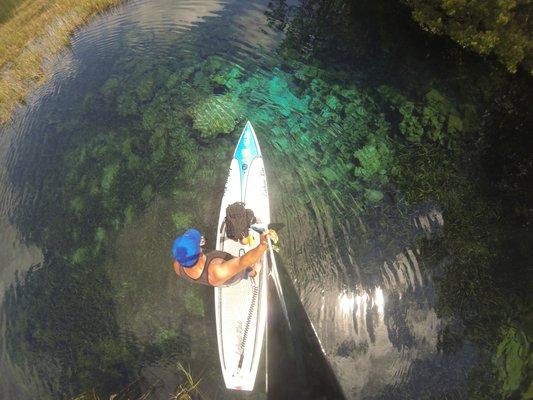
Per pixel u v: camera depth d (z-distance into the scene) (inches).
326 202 267.1
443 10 329.7
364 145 294.0
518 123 283.6
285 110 328.8
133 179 308.5
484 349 200.7
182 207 282.2
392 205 260.4
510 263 225.0
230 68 378.6
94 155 334.6
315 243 250.1
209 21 449.1
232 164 277.4
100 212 294.5
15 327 247.0
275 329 217.8
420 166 275.7
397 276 231.5
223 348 210.4
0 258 286.0
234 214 209.5
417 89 322.3
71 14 544.7
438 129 292.7
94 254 271.9
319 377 203.3
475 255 231.5
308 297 229.6
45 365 227.5
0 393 220.1
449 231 243.8
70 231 289.3
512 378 189.3
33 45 518.6
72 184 319.9
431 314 216.7
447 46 346.0
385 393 197.0
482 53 313.6
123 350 226.1
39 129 381.4
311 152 296.2
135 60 421.1
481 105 299.9
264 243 172.4
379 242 245.8
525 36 281.4
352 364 206.8
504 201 249.1
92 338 233.8
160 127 339.3
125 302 244.8
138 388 211.8
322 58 369.7
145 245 268.5
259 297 219.6
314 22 410.6
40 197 318.7
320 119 317.7
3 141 386.3
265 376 205.0
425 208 255.4
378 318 220.1
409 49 355.9
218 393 204.8
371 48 367.9
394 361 205.5
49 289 260.7
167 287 246.7
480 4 290.8
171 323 232.4
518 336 199.8
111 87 396.5
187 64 394.6
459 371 197.2
